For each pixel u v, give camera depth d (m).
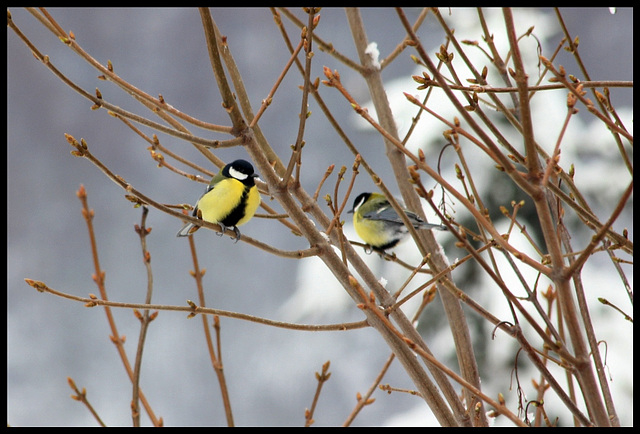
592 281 13.09
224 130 4.77
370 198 8.59
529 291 4.06
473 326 12.96
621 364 12.07
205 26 4.56
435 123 13.52
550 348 3.65
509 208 13.21
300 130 4.81
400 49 6.48
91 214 5.44
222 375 5.40
